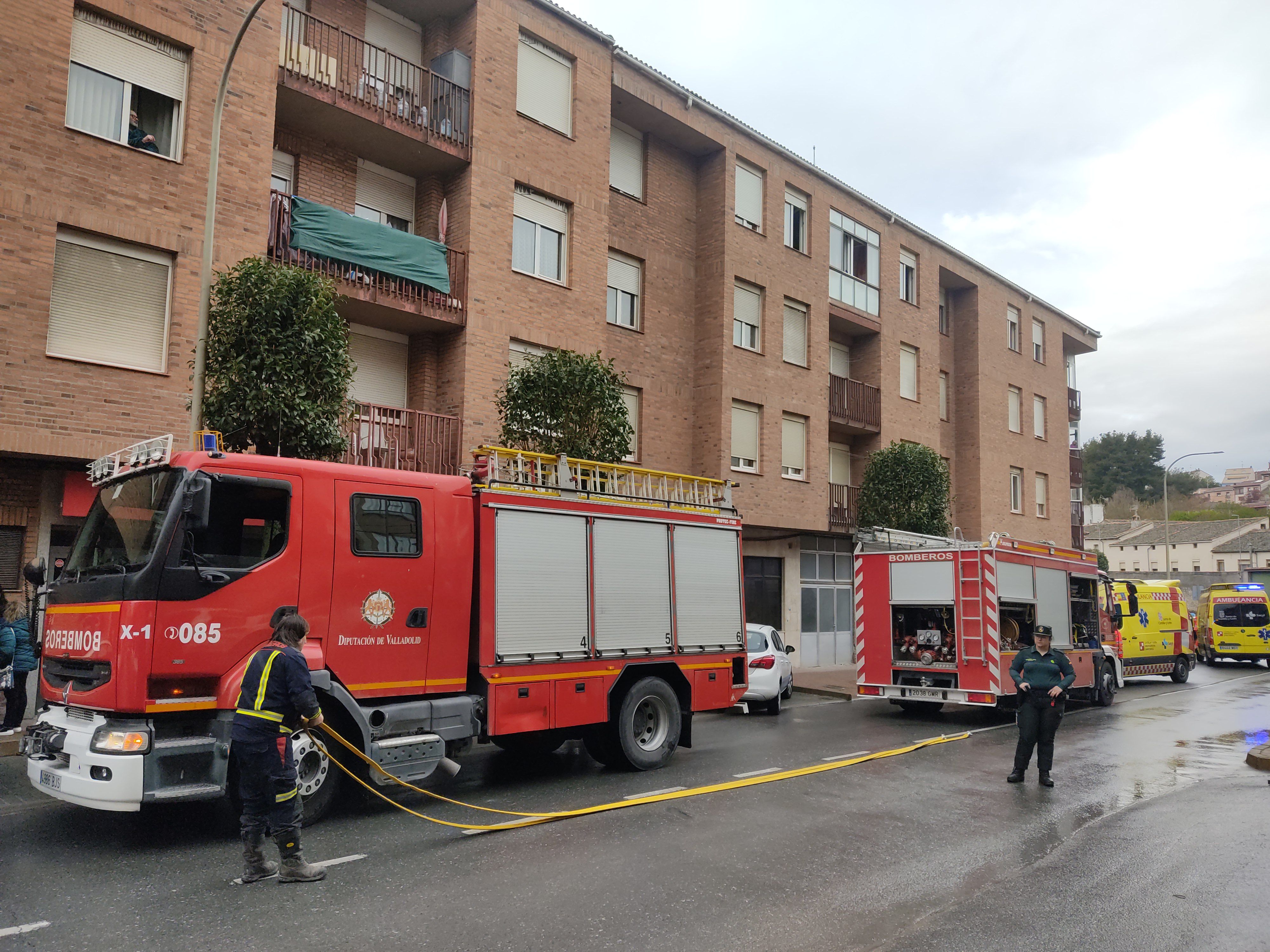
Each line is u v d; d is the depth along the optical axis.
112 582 6.46
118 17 11.63
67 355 11.05
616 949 4.71
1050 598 15.55
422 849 6.51
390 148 15.05
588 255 17.33
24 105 10.74
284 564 7.00
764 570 22.88
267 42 13.03
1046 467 33.34
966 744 12.06
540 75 16.92
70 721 6.64
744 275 21.09
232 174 12.49
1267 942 4.90
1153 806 8.23
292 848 5.69
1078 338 36.41
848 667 24.38
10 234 10.55
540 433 13.73
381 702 7.63
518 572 8.60
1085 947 4.82
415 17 16.23
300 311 10.02
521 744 10.14
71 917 5.05
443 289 14.86
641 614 9.73
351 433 13.20
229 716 6.55
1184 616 24.33
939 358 28.17
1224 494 134.00
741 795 8.50
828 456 23.03
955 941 4.89
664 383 19.97
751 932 4.98
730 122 20.89
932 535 20.59
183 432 11.82
